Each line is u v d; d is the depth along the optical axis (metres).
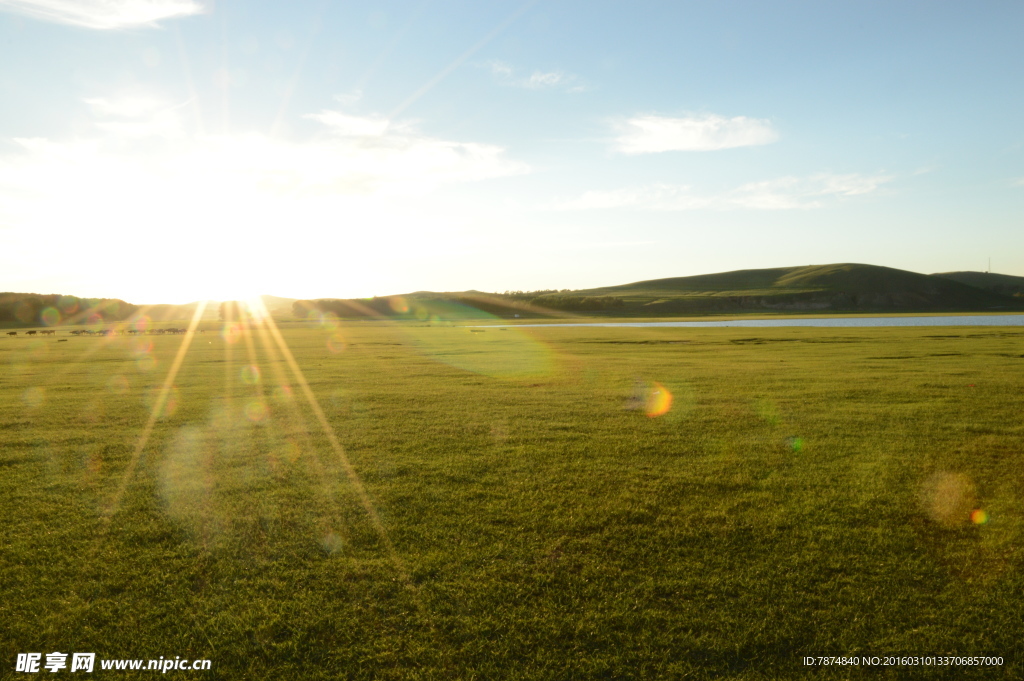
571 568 6.74
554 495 9.06
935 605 5.89
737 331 66.38
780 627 5.57
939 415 14.83
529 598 6.13
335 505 8.79
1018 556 6.75
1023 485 9.11
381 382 23.81
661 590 6.25
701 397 18.50
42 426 15.12
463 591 6.25
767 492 9.07
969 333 54.69
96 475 10.49
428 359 35.34
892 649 5.23
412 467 10.78
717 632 5.54
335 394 20.39
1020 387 19.33
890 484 9.36
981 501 8.47
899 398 17.61
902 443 12.01
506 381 23.62
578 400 18.28
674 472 10.21
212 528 7.95
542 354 38.62
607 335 64.12
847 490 9.09
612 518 8.10
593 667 5.10
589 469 10.48
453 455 11.62
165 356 39.81
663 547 7.21
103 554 7.18
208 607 6.02
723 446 12.03
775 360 31.36
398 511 8.52
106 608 6.00
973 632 5.46
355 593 6.23
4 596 6.21
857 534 7.45
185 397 20.11
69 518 8.34
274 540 7.56
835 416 14.95
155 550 7.29
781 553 6.99
